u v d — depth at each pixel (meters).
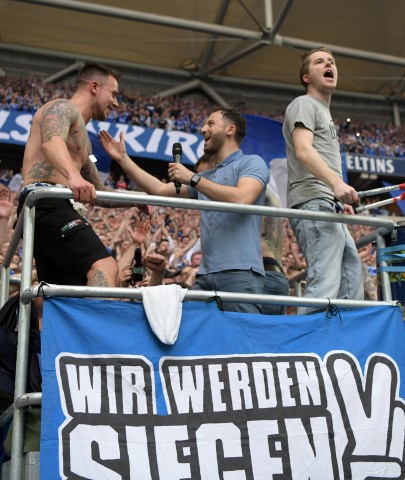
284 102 24.11
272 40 18.06
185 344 2.98
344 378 3.11
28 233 2.97
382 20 19.59
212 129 4.02
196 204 3.14
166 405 2.85
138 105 20.27
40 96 19.27
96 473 2.64
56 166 3.10
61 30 20.62
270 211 3.26
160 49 21.80
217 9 19.34
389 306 3.35
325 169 3.46
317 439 2.96
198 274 3.72
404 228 3.47
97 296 2.91
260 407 2.95
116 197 3.02
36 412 2.86
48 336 2.81
